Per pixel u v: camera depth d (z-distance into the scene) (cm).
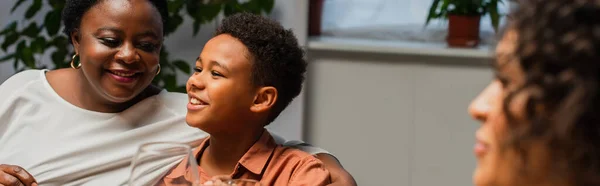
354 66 301
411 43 307
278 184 140
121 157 167
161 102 175
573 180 63
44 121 172
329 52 300
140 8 158
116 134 170
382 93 303
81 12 161
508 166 67
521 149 64
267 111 140
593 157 60
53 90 174
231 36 138
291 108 298
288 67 141
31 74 179
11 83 178
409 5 314
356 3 316
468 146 303
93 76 161
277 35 139
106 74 160
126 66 158
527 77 62
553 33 60
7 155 169
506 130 67
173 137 169
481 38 308
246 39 136
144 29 158
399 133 306
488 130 70
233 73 135
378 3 315
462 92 297
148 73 162
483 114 72
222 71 135
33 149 169
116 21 156
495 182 69
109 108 172
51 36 258
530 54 61
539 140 62
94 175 167
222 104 135
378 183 312
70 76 175
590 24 60
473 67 294
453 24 297
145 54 159
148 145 115
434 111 302
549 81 60
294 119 299
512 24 66
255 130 142
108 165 167
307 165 139
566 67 60
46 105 173
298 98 296
